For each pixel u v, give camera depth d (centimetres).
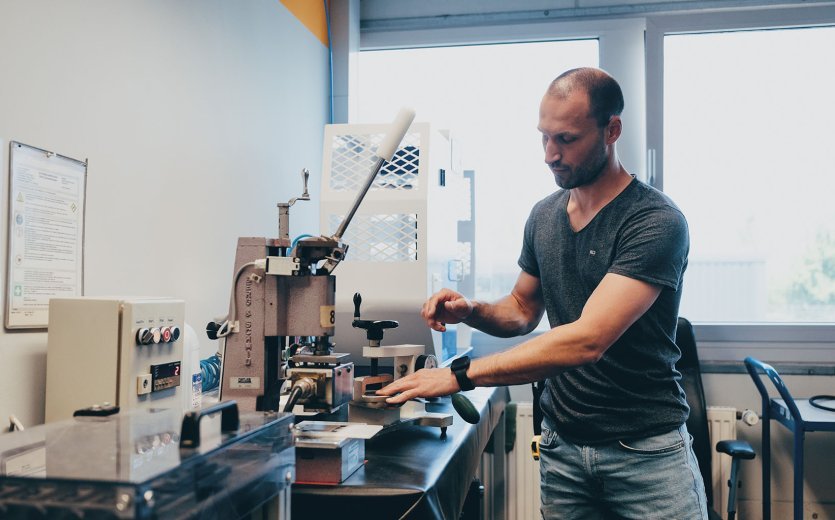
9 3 149
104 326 140
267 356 143
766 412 305
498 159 350
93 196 176
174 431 106
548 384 180
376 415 155
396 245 222
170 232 211
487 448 308
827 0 329
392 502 125
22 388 152
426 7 369
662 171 339
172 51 212
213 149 237
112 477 80
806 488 321
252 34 267
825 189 331
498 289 349
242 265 142
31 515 80
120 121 187
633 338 161
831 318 334
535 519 326
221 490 96
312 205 332
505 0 363
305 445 130
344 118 355
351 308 222
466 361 145
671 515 160
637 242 154
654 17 339
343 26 355
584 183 162
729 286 338
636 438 162
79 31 171
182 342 155
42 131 159
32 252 155
